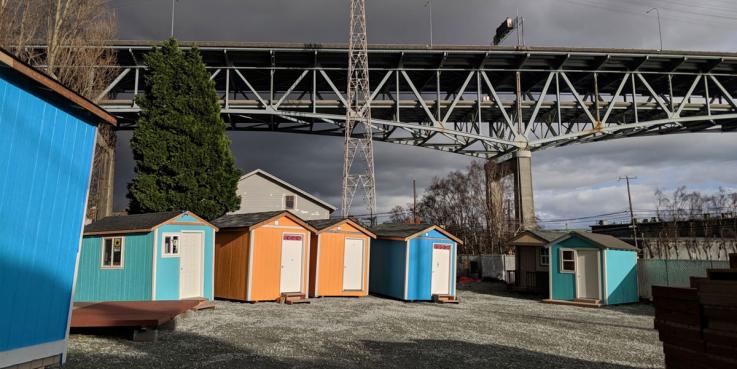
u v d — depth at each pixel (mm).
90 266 14797
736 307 4773
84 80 21703
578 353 9773
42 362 6293
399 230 20828
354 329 11547
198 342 9367
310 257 19062
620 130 40500
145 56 22891
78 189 6953
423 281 19406
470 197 55438
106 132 27516
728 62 40312
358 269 19812
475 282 32031
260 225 16750
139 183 21188
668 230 46562
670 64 40188
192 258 15156
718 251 34406
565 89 44406
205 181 22156
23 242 5957
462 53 37031
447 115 37844
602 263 20109
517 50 37250
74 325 9281
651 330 13258
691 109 42750
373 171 36281
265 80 40812
